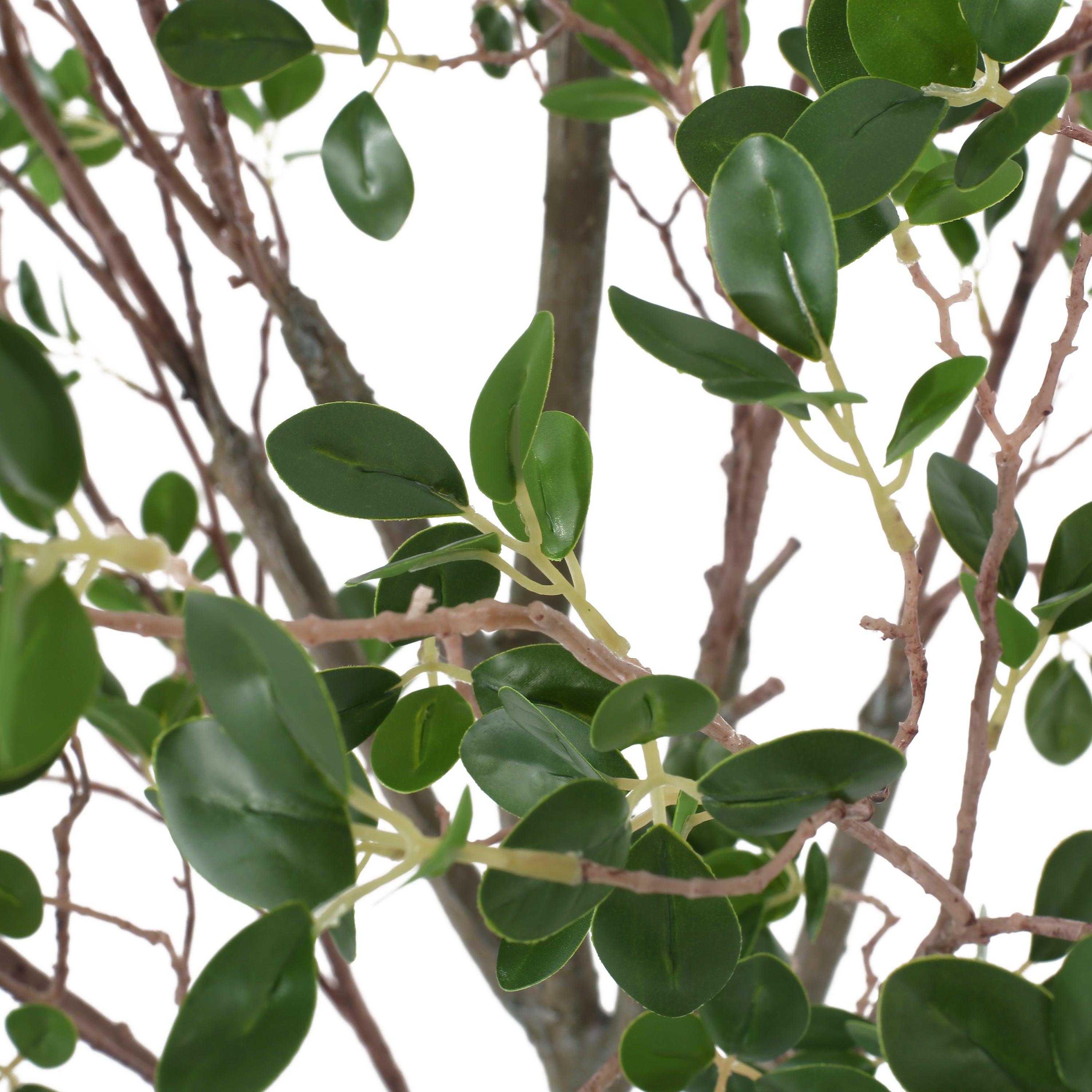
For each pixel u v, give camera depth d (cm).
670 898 93
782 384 89
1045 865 98
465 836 86
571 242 145
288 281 133
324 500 93
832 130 91
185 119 120
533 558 93
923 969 91
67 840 112
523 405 91
